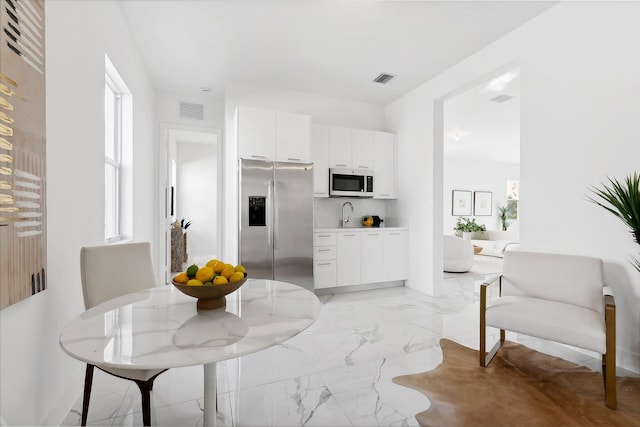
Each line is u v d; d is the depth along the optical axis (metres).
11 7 1.11
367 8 2.57
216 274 1.27
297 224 3.68
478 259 6.86
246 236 3.45
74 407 1.67
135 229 3.11
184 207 7.35
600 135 2.23
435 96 3.88
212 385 1.29
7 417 1.16
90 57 1.95
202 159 7.49
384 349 2.40
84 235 1.86
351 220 4.73
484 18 2.70
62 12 1.59
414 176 4.29
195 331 1.01
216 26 2.82
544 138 2.59
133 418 1.59
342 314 3.24
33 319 1.33
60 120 1.57
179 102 4.35
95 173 2.03
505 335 2.70
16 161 1.15
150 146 3.92
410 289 4.31
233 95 4.00
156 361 0.81
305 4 2.52
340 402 1.73
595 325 1.75
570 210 2.41
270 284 1.68
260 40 3.05
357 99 4.64
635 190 1.85
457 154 8.18
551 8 2.55
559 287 2.18
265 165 3.54
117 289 1.59
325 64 3.54
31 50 1.24
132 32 2.90
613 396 1.66
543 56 2.60
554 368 2.11
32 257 1.25
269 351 2.37
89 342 0.92
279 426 1.53
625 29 2.11
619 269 2.13
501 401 1.73
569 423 1.54
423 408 1.67
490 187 9.09
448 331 2.78
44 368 1.42
